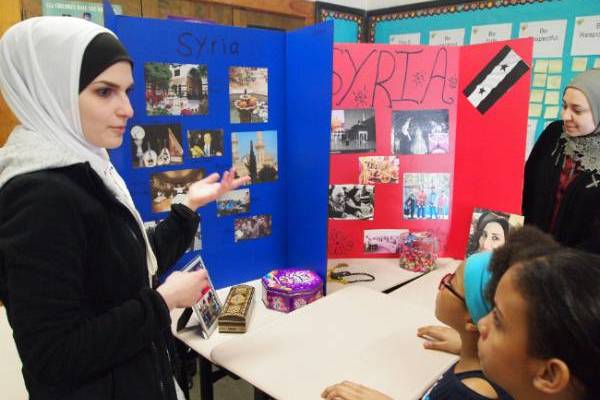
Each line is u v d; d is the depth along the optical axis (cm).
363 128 169
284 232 160
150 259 87
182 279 85
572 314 46
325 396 85
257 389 102
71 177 71
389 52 165
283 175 155
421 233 176
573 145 150
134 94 121
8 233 64
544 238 65
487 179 167
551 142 162
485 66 160
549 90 227
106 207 75
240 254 152
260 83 143
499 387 63
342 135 169
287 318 117
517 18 231
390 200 176
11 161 69
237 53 137
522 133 157
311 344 105
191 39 127
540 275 50
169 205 132
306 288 131
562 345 46
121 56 76
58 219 65
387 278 161
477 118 165
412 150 172
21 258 63
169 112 127
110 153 119
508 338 52
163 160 129
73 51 71
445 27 260
